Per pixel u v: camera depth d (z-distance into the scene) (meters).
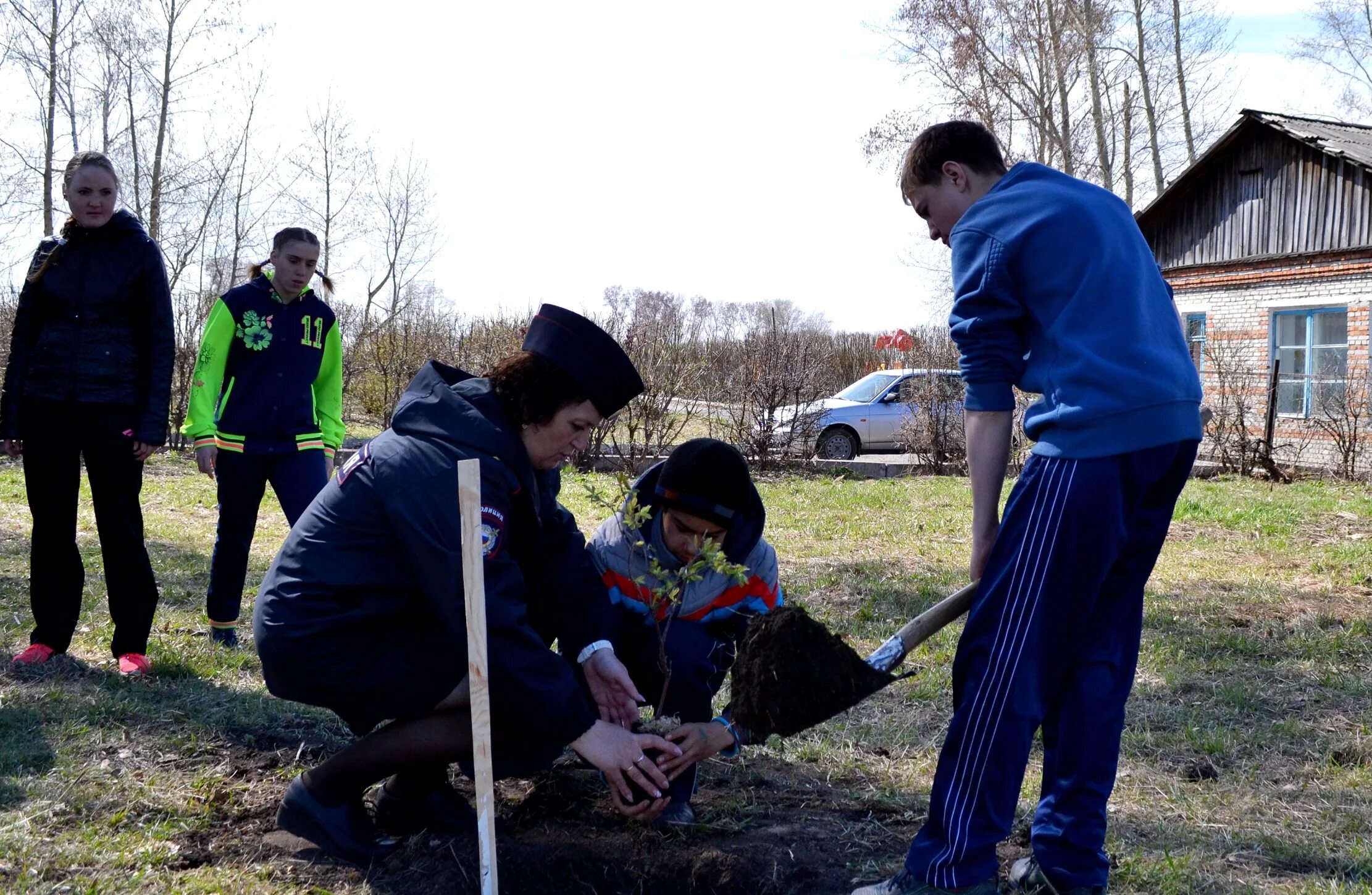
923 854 2.55
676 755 2.78
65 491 4.36
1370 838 3.15
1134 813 3.33
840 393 19.17
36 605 4.44
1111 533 2.48
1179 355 2.57
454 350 16.53
